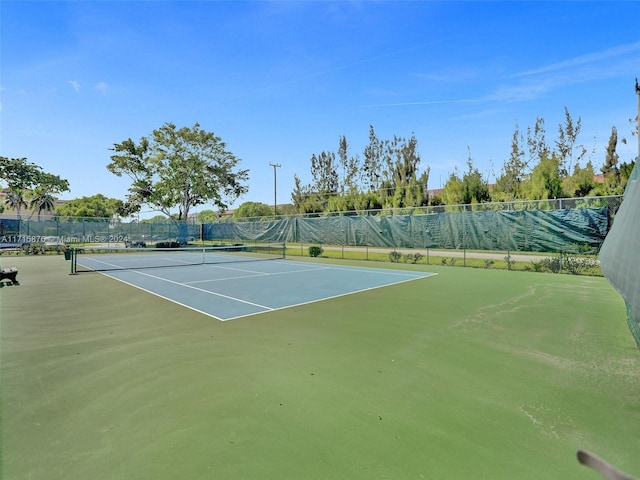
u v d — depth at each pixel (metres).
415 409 2.48
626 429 2.22
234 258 16.81
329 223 18.16
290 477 1.77
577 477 1.76
